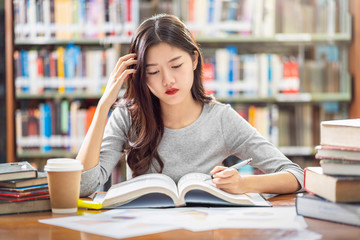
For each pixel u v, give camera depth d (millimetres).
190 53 1500
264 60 3250
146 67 1479
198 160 1702
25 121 3248
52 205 1178
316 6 3281
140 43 1489
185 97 1572
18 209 1180
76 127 3277
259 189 1333
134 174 1669
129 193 1211
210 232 944
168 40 1450
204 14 3244
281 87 3270
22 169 1240
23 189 1182
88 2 3234
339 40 3270
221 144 1729
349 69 3318
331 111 3326
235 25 3252
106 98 1492
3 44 3191
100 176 1504
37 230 994
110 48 3445
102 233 949
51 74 3258
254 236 912
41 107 3262
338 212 1011
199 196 1241
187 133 1706
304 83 3285
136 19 3225
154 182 1279
